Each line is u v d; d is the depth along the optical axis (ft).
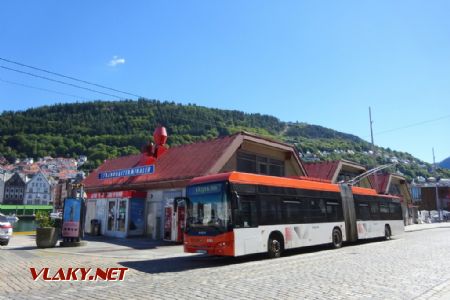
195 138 253.24
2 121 578.66
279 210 54.85
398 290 29.04
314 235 60.70
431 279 33.76
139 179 87.35
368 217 78.89
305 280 33.32
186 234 49.39
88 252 57.36
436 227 151.02
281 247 53.93
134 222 84.17
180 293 28.22
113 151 409.90
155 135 92.32
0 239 64.75
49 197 454.40
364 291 28.63
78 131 526.16
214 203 47.98
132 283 33.12
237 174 49.73
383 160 288.71
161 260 50.24
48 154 518.37
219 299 25.99
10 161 529.45
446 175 370.32
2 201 444.96
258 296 26.89
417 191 288.71
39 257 49.90
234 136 81.71
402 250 59.72
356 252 57.72
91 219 99.04
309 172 124.47
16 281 33.76
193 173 75.20
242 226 47.88
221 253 45.73
